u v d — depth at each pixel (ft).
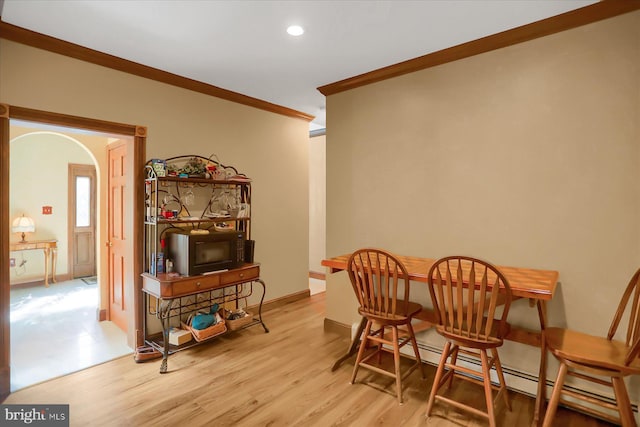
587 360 5.47
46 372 8.63
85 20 7.27
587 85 7.04
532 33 7.55
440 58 8.89
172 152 10.57
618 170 6.74
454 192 8.88
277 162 13.96
